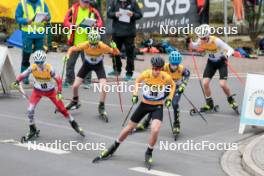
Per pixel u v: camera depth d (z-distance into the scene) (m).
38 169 17.64
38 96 21.73
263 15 57.28
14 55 43.25
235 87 35.22
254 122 23.36
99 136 22.47
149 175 17.34
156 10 50.91
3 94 31.02
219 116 26.61
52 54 45.50
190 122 25.28
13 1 43.47
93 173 17.34
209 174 17.69
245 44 56.22
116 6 35.16
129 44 35.62
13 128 23.41
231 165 18.78
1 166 17.89
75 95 26.36
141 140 21.98
